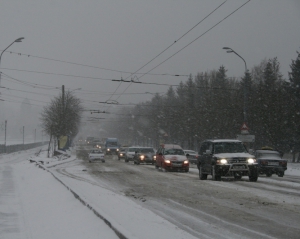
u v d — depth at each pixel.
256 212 11.66
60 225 9.61
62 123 61.94
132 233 7.68
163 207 12.72
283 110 48.22
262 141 50.44
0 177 24.39
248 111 48.62
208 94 63.28
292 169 35.62
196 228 9.52
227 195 15.58
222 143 22.89
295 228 9.48
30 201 13.95
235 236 8.67
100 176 26.08
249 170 21.39
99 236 8.05
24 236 8.77
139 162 41.50
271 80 62.12
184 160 30.58
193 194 16.06
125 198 14.65
